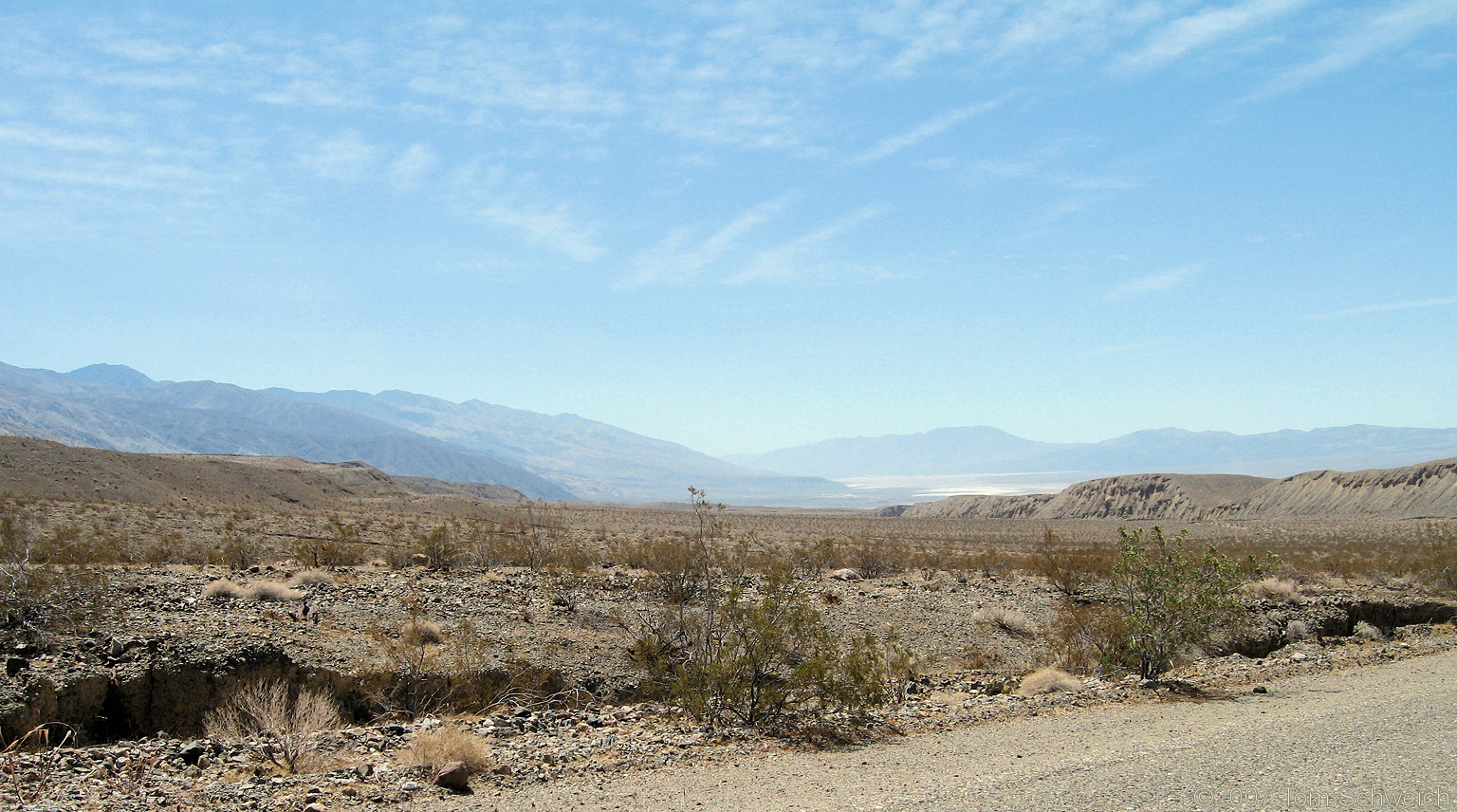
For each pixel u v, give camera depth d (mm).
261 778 8734
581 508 123438
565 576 24250
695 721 12250
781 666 13602
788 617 13508
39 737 10953
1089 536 77062
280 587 18875
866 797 7840
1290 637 22844
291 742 10039
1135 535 16594
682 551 24469
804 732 11164
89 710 12016
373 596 19469
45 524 39812
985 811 7230
